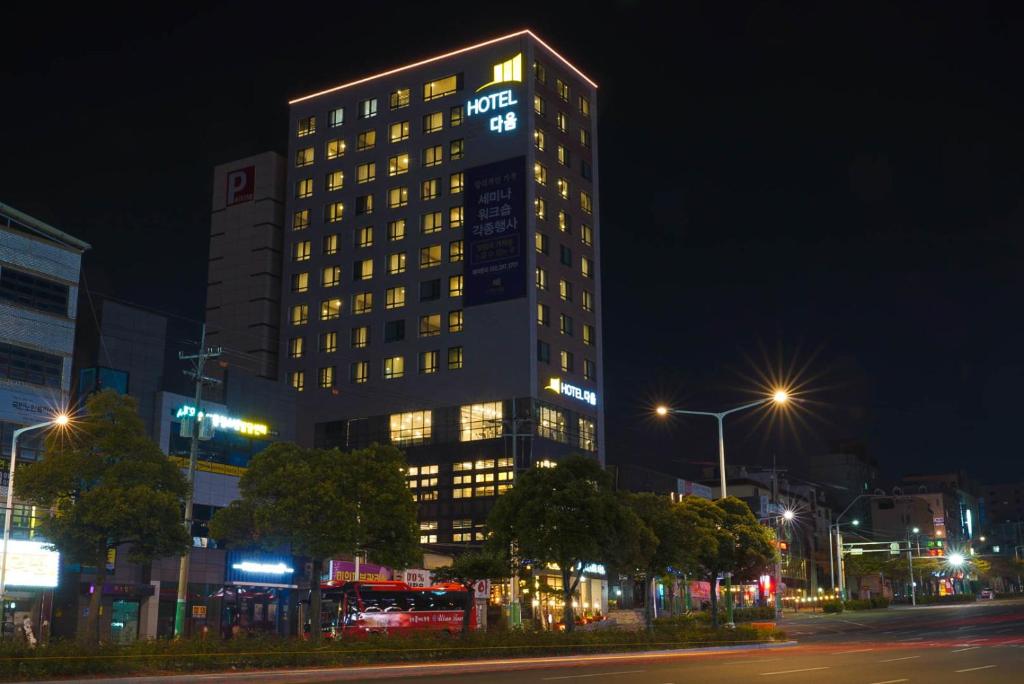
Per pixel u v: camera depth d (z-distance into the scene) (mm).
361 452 43375
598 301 110062
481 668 32312
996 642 47656
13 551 48125
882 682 24281
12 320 51688
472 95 106312
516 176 102000
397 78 111062
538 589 49125
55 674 25656
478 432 97812
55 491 36000
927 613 102875
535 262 100688
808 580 149625
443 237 104375
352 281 108062
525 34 105062
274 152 115062
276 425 71500
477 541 94938
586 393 105188
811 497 163250
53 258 54406
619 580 98312
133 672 26859
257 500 41875
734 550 55906
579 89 113438
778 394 57094
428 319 103188
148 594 55250
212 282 114312
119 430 37062
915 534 188750
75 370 59156
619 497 51031
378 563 43062
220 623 59250
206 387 66375
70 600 51969
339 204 111000
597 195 113438
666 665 32625
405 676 28609
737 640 46781
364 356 105438
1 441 49812
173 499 36562
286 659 30453
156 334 63344
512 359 98062
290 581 63688
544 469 46312
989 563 197625
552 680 26094
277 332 111250
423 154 107562
